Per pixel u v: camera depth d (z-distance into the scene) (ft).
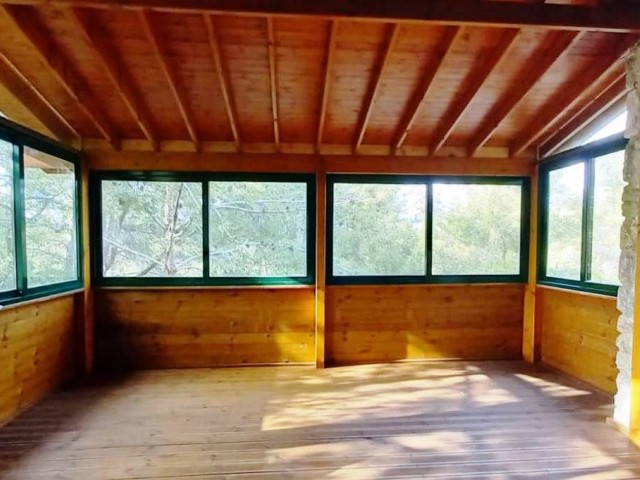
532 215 17.01
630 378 10.57
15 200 11.93
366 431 11.00
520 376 15.34
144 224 16.40
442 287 17.34
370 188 16.99
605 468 9.24
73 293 14.85
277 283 16.76
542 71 11.88
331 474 8.99
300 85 12.98
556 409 12.37
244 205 16.70
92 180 15.97
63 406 12.64
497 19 9.29
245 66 12.07
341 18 9.14
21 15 9.68
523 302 17.46
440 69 11.83
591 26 9.42
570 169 15.37
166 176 16.19
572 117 14.47
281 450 10.00
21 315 12.17
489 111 14.48
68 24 10.39
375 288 17.08
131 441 10.42
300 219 16.85
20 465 9.30
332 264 16.97
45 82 12.28
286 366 16.67
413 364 16.85
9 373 11.61
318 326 16.47
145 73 12.38
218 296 16.63
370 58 11.93
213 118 14.62
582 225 14.65
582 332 14.71
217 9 8.84
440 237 17.31
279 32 10.96
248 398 13.30
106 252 16.25
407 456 9.73
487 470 9.15
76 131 15.01
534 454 9.82
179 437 10.64
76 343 15.55
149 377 15.35
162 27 10.63
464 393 13.67
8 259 11.72
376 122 15.07
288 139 16.10
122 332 16.31
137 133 15.46
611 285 13.34
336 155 16.28
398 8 9.13
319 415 12.00
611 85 12.64
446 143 16.52
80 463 9.38
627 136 10.72
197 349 16.58
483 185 17.34
